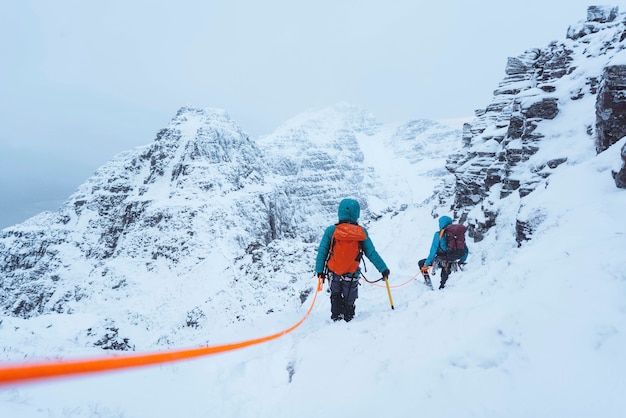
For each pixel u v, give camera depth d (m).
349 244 6.31
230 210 133.00
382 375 4.01
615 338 3.21
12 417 3.22
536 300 4.19
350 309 6.81
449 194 37.53
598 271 4.30
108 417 3.55
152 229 129.12
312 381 4.46
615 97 11.84
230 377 5.03
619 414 2.59
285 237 161.38
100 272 118.12
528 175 18.62
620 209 7.48
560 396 2.90
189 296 87.75
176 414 3.88
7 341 11.84
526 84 31.20
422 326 4.97
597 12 24.95
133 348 30.81
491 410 3.02
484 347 3.79
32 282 136.88
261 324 12.84
